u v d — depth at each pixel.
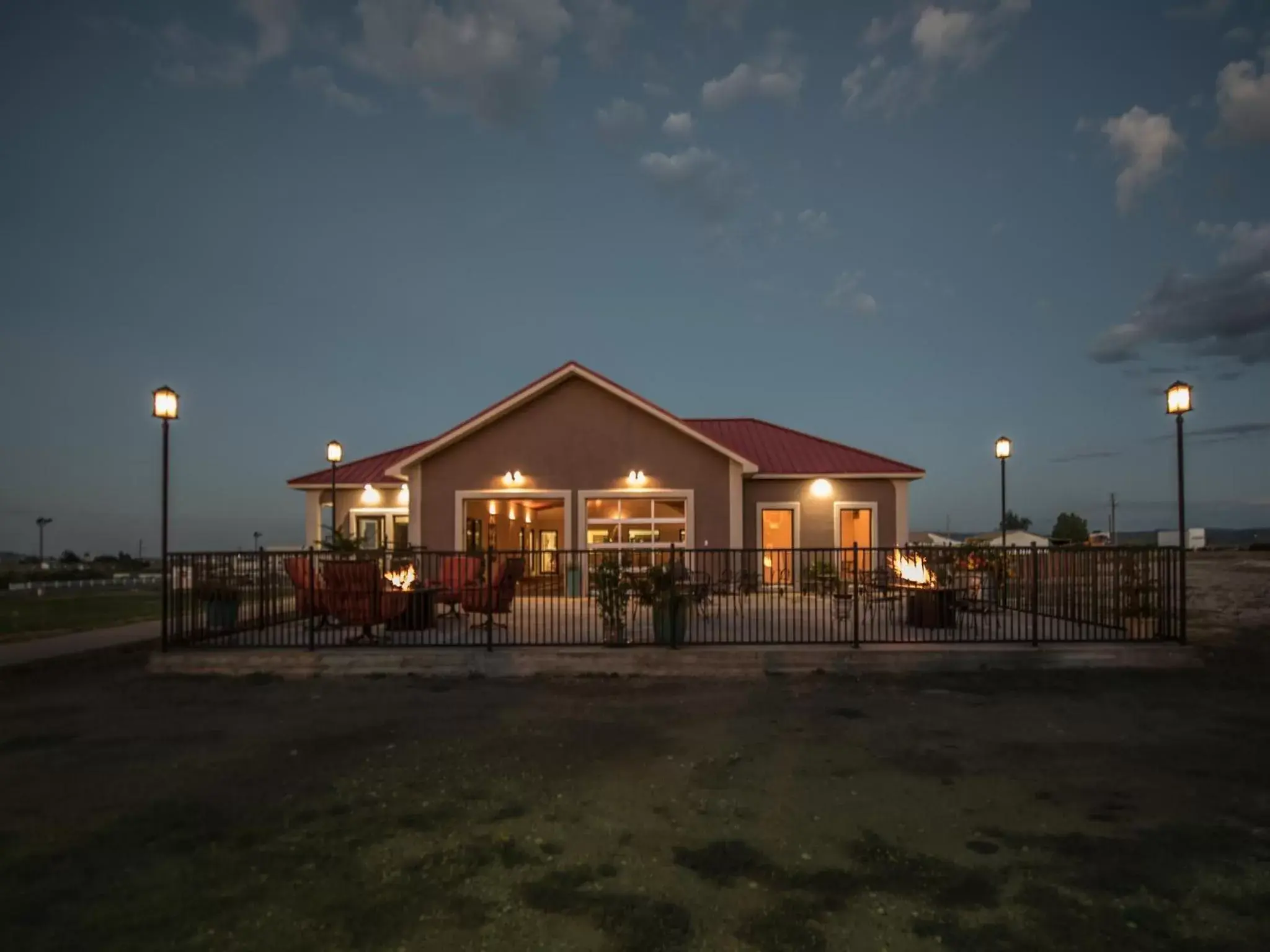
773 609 13.28
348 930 3.95
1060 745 7.25
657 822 5.37
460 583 13.14
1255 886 4.39
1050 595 13.33
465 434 20.06
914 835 5.12
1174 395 11.34
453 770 6.57
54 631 15.16
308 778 6.39
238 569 12.66
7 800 5.92
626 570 11.53
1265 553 47.16
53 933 3.95
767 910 4.12
